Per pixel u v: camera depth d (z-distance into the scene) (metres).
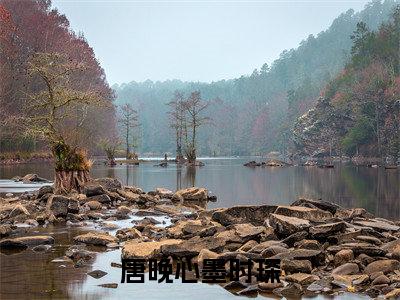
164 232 16.75
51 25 96.31
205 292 10.72
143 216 21.66
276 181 44.06
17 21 92.06
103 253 14.07
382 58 133.50
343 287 11.00
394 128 109.81
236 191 34.09
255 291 10.70
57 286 10.94
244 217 18.36
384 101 113.94
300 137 138.25
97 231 17.44
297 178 48.41
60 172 26.66
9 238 15.83
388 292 10.54
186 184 39.75
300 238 14.43
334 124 128.38
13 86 78.00
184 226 16.36
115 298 10.27
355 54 144.50
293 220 15.30
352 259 12.80
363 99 117.25
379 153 111.25
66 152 26.91
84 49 98.38
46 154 86.56
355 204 26.48
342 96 124.38
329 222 16.08
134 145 106.31
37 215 20.17
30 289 10.72
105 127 109.75
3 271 12.06
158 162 95.19
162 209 23.19
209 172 59.31
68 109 40.97
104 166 73.81
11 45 82.19
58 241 15.67
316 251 12.80
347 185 39.59
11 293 10.44
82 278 11.55
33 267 12.44
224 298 10.35
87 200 25.06
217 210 18.94
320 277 11.70
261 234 15.20
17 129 73.50
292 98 195.62
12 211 20.06
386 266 11.98
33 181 40.19
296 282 11.24
